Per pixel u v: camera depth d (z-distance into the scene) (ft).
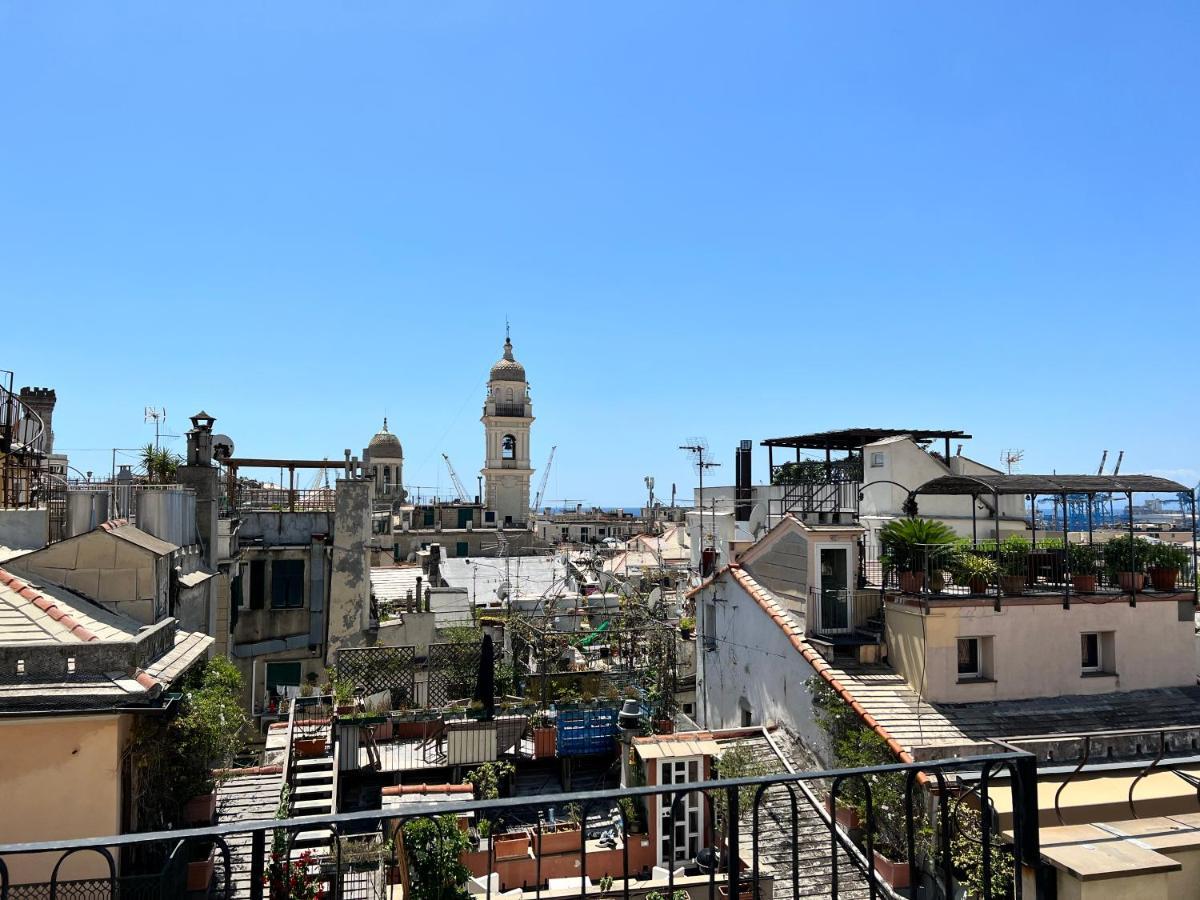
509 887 49.44
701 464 104.68
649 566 159.63
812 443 92.94
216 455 88.43
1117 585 63.52
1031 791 16.92
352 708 69.56
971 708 57.00
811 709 60.29
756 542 74.49
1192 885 33.50
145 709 33.24
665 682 78.38
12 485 62.95
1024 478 63.21
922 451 89.10
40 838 32.50
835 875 15.64
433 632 92.48
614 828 55.16
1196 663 64.64
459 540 233.76
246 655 86.43
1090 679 60.44
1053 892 16.76
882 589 64.23
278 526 90.79
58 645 33.83
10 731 32.68
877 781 48.57
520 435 268.62
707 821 52.70
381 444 296.92
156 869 38.19
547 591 132.05
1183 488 64.18
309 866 45.09
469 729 65.72
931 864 44.37
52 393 101.40
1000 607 59.00
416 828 39.50
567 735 68.85
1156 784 48.26
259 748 69.92
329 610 89.35
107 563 42.52
